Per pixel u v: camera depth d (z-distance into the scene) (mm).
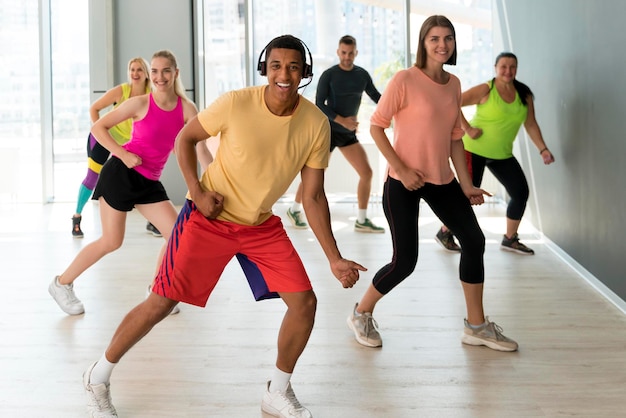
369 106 8570
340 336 3764
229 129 2547
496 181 8555
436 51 3400
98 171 6527
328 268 5336
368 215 7797
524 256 5680
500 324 3955
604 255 4547
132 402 2943
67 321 4059
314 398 2979
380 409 2865
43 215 7855
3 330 3895
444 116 3445
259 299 2768
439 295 4531
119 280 5008
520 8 7008
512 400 2936
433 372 3248
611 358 3400
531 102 5488
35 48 8609
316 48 8656
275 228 2705
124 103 3775
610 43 4434
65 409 2877
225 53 8680
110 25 8328
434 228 6973
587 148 4922
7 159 8625
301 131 2557
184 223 2646
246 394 3016
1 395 3016
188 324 3979
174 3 8383
